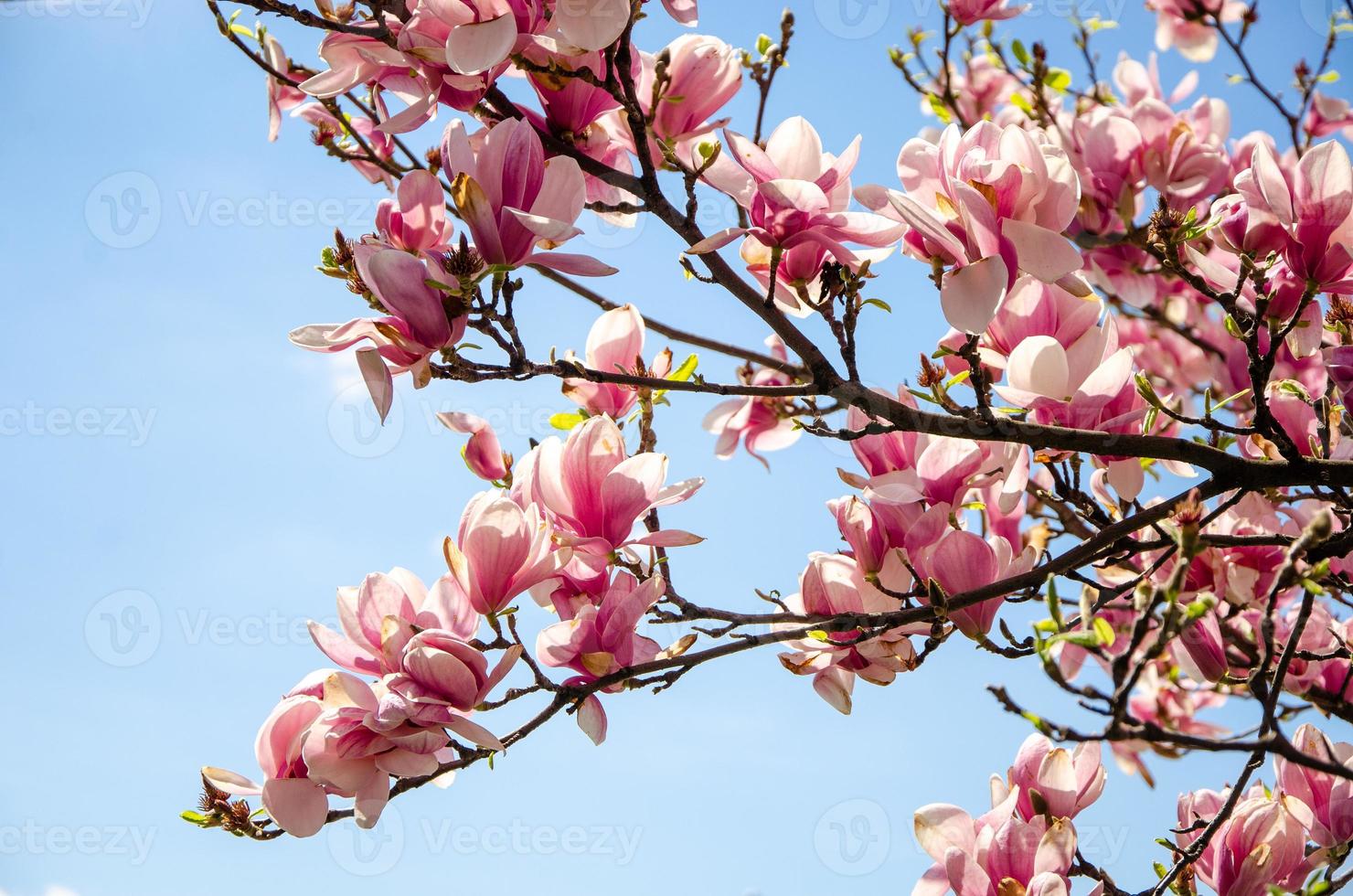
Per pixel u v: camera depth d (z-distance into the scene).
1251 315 2.29
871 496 2.34
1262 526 2.43
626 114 2.27
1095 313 2.32
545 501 2.28
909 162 2.23
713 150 2.24
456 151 2.20
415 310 2.19
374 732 2.18
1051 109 3.12
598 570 2.31
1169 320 2.81
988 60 3.12
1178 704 2.81
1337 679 2.43
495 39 2.22
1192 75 3.05
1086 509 2.38
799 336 2.25
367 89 2.53
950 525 2.36
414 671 2.18
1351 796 2.29
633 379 2.23
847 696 2.36
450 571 2.23
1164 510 2.29
